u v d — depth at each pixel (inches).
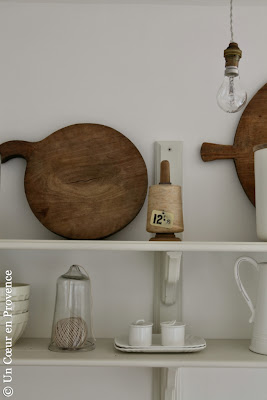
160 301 46.4
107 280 47.1
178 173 47.5
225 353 40.8
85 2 49.5
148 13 49.6
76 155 47.2
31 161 46.8
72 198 46.4
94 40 49.4
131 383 45.9
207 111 48.8
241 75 49.0
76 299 42.7
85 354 39.9
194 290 47.0
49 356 39.2
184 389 46.0
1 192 47.7
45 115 48.6
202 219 47.7
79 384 46.0
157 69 49.2
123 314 46.7
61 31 49.5
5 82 48.9
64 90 48.9
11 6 49.6
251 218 47.8
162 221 41.4
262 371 46.3
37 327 46.6
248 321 46.7
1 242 38.6
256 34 49.4
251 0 48.8
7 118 48.5
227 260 47.4
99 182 46.8
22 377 46.1
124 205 46.4
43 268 47.2
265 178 39.6
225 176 48.2
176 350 40.0
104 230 46.0
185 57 49.3
